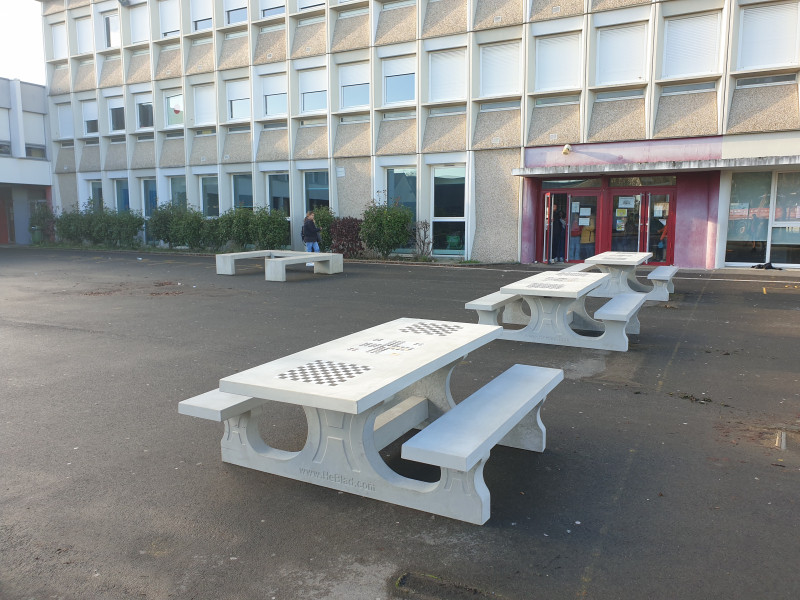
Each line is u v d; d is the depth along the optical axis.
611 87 16.75
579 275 8.88
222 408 3.69
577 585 2.79
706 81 15.99
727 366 6.52
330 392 3.18
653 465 4.07
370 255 20.64
